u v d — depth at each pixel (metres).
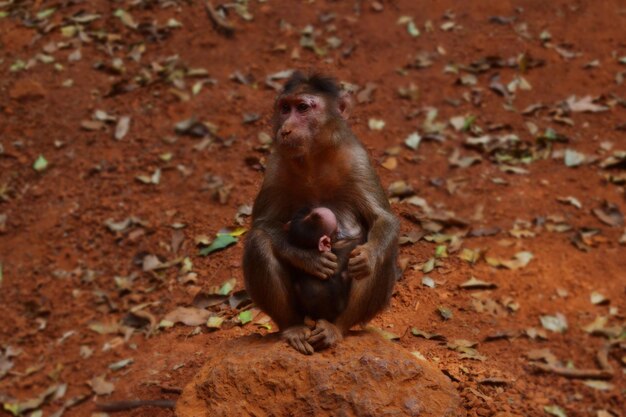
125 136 13.02
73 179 12.48
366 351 6.20
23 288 11.02
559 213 11.07
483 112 13.06
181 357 9.11
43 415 9.15
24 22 15.55
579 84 13.62
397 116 12.98
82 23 15.42
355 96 13.30
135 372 9.18
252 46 14.64
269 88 13.61
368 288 6.52
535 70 13.93
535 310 9.32
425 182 11.69
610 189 11.50
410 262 10.11
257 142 12.47
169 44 14.80
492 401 7.41
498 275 9.91
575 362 8.54
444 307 9.32
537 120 12.89
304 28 15.00
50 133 13.28
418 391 5.96
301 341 6.25
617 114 12.94
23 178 12.65
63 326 10.42
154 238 11.28
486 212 11.13
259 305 6.78
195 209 11.55
